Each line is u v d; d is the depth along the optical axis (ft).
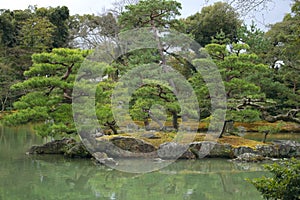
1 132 65.41
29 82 38.37
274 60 64.90
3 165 36.58
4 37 87.92
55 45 95.61
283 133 62.54
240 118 46.88
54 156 41.63
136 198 26.12
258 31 64.28
